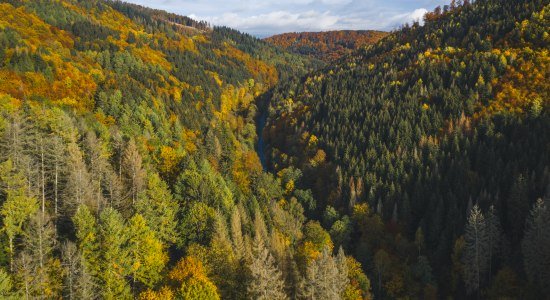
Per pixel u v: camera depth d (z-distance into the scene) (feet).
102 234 141.18
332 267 157.58
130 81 508.12
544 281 200.95
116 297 137.18
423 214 327.88
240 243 207.21
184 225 206.18
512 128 379.55
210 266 169.68
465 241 238.27
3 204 143.74
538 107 377.30
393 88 554.87
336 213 353.31
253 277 151.33
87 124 286.05
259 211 289.12
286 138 574.15
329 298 151.64
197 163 306.35
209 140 408.46
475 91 447.01
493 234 235.40
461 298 240.32
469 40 572.51
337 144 466.70
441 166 365.61
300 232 314.14
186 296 133.69
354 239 335.88
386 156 401.90
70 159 197.26
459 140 390.21
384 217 339.36
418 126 435.12
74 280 124.98
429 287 244.63
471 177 329.72
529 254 208.13
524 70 433.07
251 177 400.06
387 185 363.35
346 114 527.81
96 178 209.77
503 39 522.06
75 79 428.56
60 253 143.23
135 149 242.99
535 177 291.58
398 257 287.48
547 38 461.37
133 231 153.58
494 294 218.38
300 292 173.78
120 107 399.85
